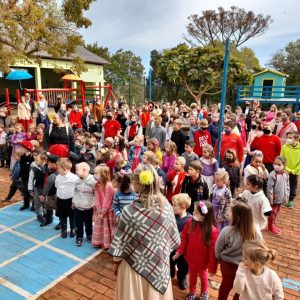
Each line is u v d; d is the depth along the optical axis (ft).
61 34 44.19
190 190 13.96
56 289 11.90
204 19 101.71
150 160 15.74
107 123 29.94
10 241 15.38
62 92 50.16
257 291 8.07
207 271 11.22
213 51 68.59
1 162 29.32
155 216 7.94
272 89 80.18
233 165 16.87
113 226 14.44
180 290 11.98
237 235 9.39
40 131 25.99
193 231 10.69
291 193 20.99
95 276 12.74
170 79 67.77
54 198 16.07
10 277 12.55
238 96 67.15
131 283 8.00
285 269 13.70
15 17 37.68
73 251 14.62
